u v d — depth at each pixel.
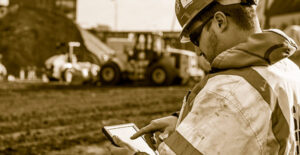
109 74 20.91
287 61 1.60
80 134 7.46
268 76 1.37
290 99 1.42
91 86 20.48
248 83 1.33
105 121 8.77
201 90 1.40
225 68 1.39
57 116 9.79
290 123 1.38
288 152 1.38
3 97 14.54
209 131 1.29
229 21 1.43
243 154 1.27
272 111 1.33
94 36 56.25
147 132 1.68
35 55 45.62
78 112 10.47
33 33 47.16
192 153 1.28
